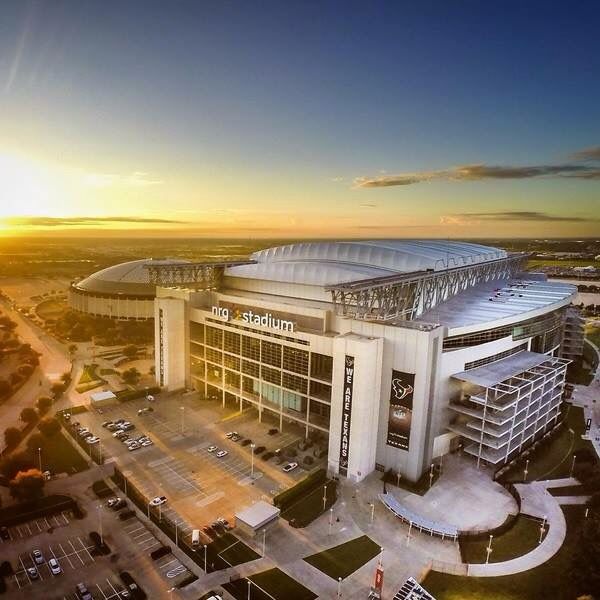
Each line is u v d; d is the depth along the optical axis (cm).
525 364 13338
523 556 8781
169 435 13312
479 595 7875
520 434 12462
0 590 7794
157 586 8000
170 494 10606
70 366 19525
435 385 11400
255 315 14012
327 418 13100
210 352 15850
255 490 10875
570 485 11088
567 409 15588
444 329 11688
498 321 13200
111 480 11062
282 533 9356
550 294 17775
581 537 8875
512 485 10906
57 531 9275
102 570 8312
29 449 12288
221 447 12700
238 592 7906
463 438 12625
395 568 8488
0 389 15962
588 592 7706
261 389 14575
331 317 12812
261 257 19312
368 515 9956
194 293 16338
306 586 8075
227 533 9331
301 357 13138
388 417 11481
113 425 13662
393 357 11269
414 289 13188
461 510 10125
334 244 17512
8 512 9675
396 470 11481
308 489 10800
